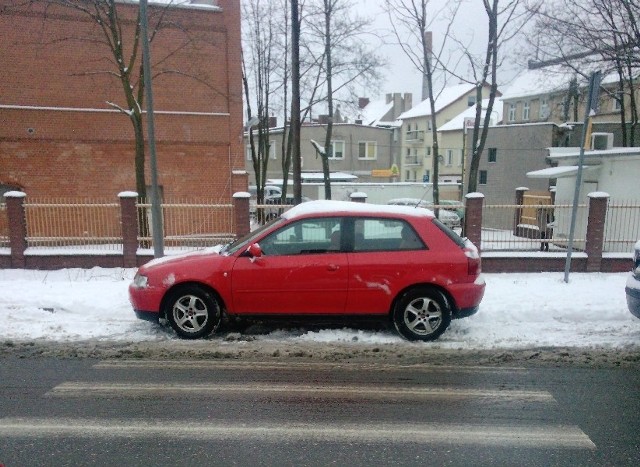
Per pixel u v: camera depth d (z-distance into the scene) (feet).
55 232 37.99
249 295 19.75
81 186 58.85
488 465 11.14
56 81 57.00
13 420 13.25
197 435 12.44
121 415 13.56
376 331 21.16
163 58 58.65
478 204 35.29
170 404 14.25
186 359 17.99
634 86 66.18
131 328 21.58
